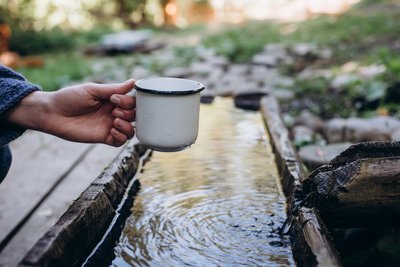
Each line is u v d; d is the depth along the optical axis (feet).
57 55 10.48
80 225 1.90
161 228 2.25
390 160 2.01
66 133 2.10
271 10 18.60
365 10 15.90
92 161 4.73
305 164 3.55
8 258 3.20
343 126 4.65
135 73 7.85
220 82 6.72
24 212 3.74
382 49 7.55
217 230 2.24
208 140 3.48
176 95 1.87
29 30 11.29
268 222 2.31
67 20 13.66
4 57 8.76
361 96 5.75
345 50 9.02
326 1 18.07
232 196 2.57
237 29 12.97
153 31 13.96
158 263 1.98
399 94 5.55
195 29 14.26
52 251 1.67
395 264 2.29
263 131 3.71
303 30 12.29
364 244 2.45
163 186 2.68
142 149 3.08
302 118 5.13
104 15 14.89
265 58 8.68
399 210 2.04
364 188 2.01
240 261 1.99
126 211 2.39
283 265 1.96
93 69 8.34
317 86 6.43
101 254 2.00
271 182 2.76
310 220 1.98
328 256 1.75
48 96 2.08
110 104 2.16
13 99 2.01
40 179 4.32
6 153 2.34
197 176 2.83
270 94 4.48
